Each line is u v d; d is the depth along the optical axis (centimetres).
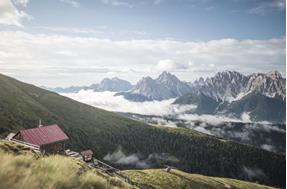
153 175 12144
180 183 11969
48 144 6631
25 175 835
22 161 1107
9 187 721
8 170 804
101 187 1277
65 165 1293
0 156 938
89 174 1294
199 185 12662
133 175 11762
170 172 12912
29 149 2328
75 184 1106
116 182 2366
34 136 6569
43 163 1198
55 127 7150
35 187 788
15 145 2289
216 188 13562
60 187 996
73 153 7025
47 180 963
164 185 11238
